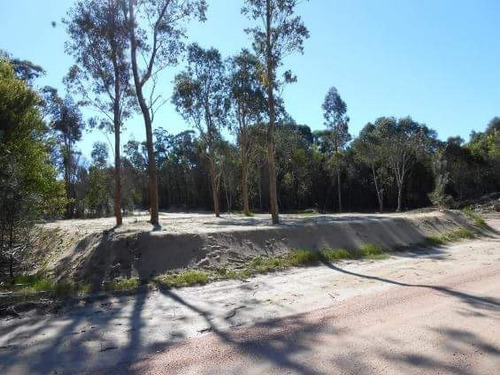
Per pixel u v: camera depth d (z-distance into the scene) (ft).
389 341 20.40
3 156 48.67
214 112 116.37
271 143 68.69
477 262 45.06
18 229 42.86
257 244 47.62
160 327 24.20
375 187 210.38
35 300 30.09
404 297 29.12
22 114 66.23
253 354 19.30
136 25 65.00
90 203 154.92
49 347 21.12
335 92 187.73
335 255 48.78
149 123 65.77
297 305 28.19
